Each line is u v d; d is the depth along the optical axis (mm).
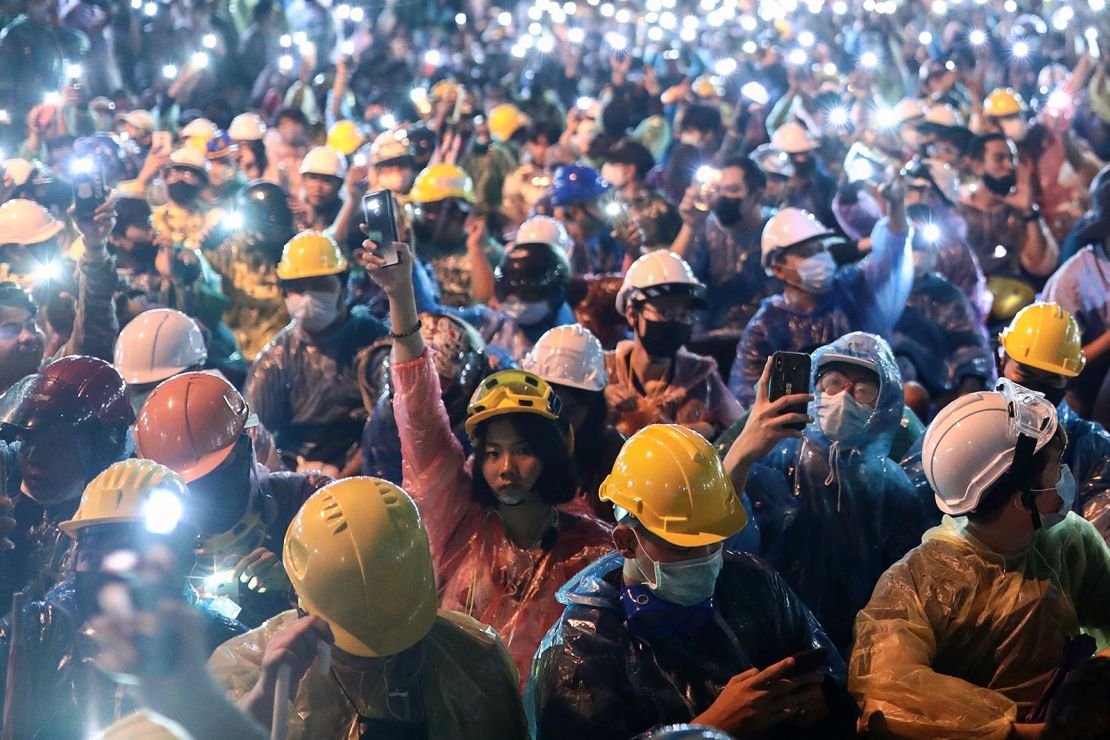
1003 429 3938
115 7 18656
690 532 3580
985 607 3961
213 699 2205
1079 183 11914
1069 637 3992
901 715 3736
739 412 6859
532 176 12367
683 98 16656
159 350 6230
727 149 14266
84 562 3494
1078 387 7785
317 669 3230
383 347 7156
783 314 7805
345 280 7332
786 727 3629
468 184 9141
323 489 3393
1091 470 5293
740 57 18391
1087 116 14203
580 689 3611
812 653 3580
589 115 15227
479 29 24078
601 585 3742
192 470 4500
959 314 8297
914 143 12148
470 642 3506
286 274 7184
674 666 3641
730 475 4203
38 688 3551
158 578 2193
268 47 19453
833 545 4895
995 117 12062
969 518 4020
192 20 18938
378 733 3322
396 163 10508
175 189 10461
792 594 3861
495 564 4520
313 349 7332
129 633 2164
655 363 6742
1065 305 7949
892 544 4922
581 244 9828
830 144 13438
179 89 17609
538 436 4402
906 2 20375
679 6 22547
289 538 3318
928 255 8797
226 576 4453
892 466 5023
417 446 4637
